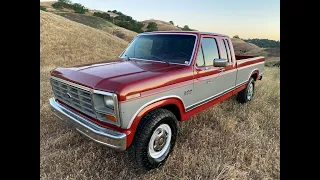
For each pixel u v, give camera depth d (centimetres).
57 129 418
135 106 281
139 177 305
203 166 317
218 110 539
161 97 314
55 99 386
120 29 6862
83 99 306
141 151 297
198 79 387
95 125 295
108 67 350
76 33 3109
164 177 309
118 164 327
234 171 312
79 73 321
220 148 374
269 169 329
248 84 616
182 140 396
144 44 449
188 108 375
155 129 306
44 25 2905
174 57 398
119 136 271
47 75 920
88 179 296
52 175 297
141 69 340
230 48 499
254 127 460
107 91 271
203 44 409
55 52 2119
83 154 342
